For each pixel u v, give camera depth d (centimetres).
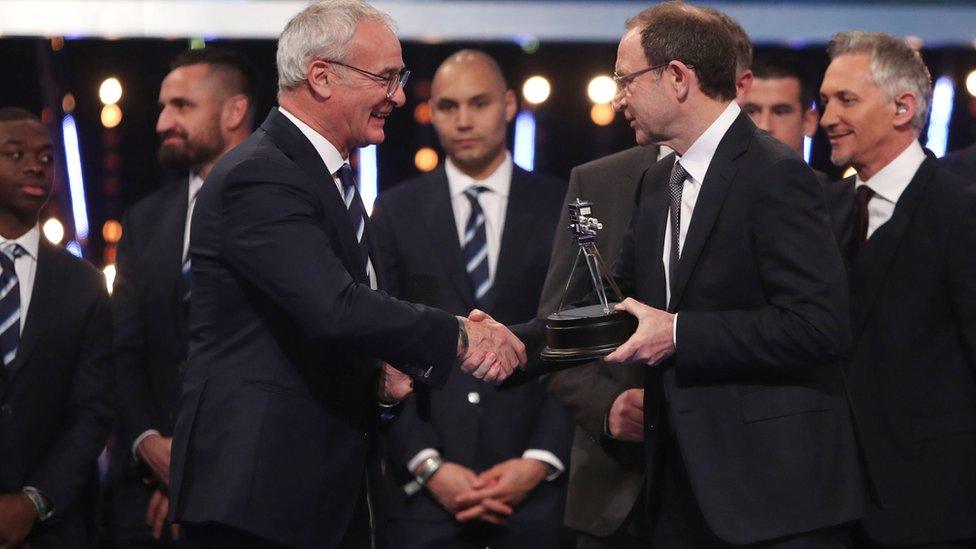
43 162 1199
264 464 852
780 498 860
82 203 1580
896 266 1028
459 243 1273
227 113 1284
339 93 894
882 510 977
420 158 1611
